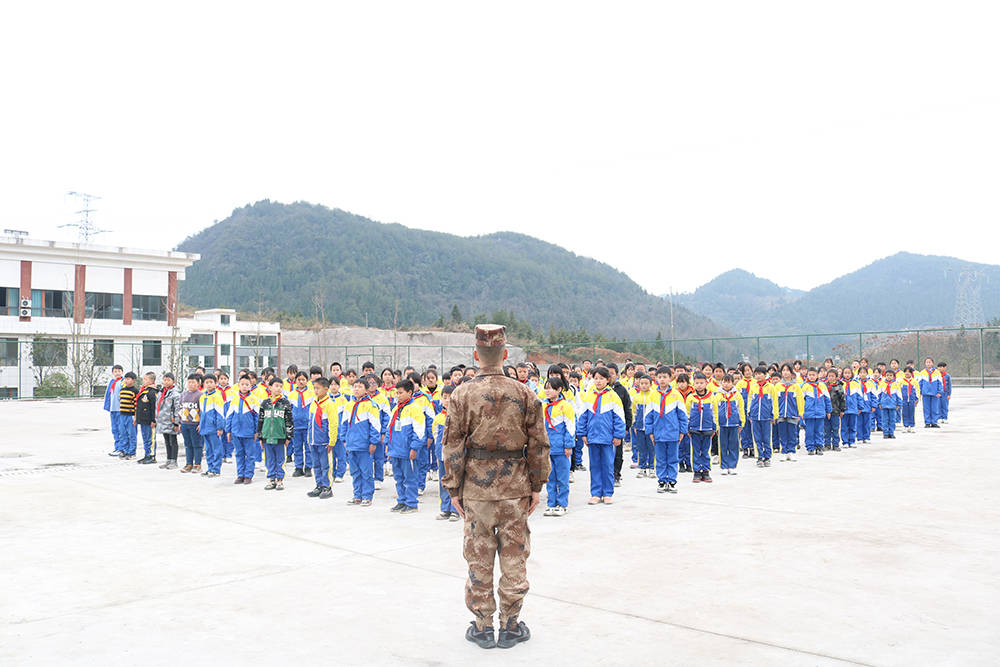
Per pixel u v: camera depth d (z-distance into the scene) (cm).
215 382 1284
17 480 1229
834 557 668
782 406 1441
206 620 519
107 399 1558
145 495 1077
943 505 924
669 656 442
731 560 662
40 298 4706
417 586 598
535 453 479
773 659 435
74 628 504
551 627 496
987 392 3462
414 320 16912
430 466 1221
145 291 5106
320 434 1054
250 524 862
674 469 1076
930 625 490
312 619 519
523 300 19500
